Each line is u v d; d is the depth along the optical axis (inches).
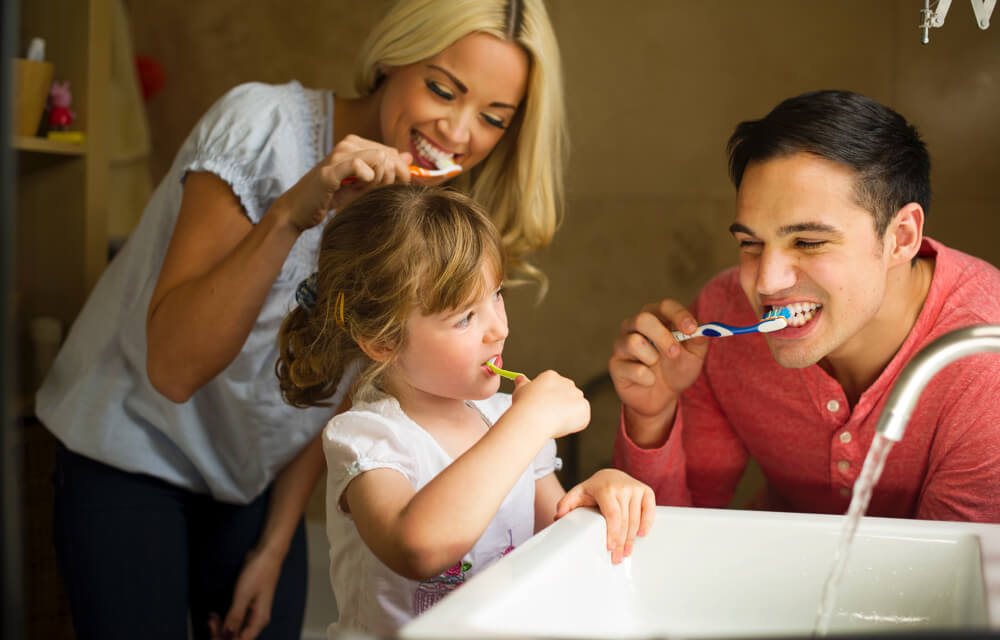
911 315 37.1
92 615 44.0
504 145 51.0
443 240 33.0
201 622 51.4
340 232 35.7
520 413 29.8
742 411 42.8
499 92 45.5
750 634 28.3
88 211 64.6
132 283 46.8
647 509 29.7
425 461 33.7
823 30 79.5
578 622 25.4
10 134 15.1
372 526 29.3
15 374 15.4
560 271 87.7
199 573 50.6
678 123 84.0
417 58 44.6
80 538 44.5
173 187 46.1
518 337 89.0
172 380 41.2
